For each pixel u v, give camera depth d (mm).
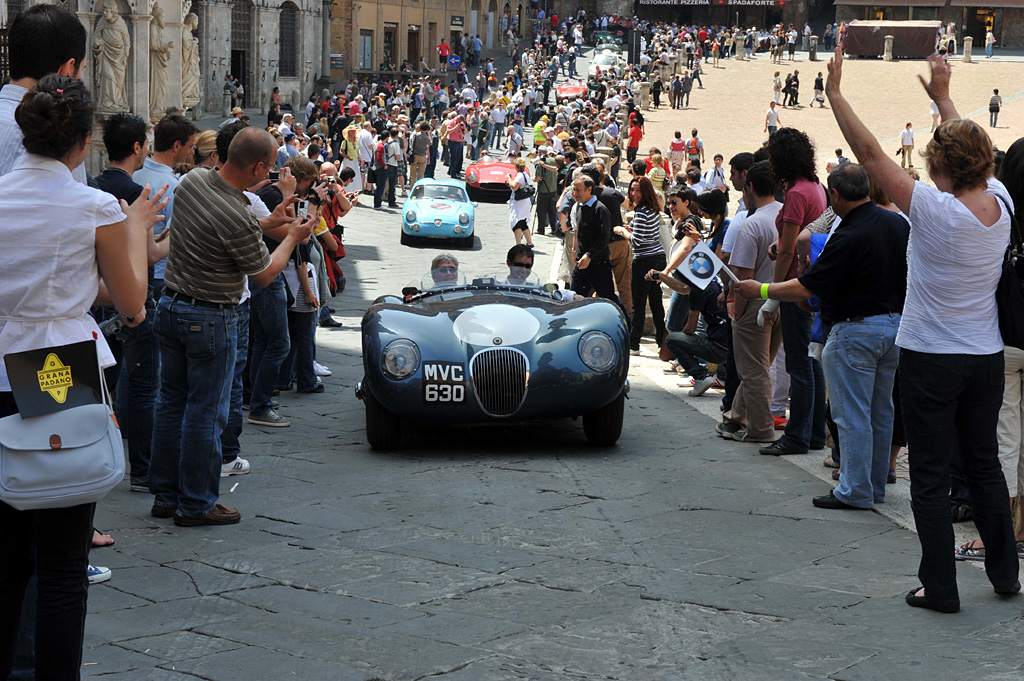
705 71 60062
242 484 6352
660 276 9156
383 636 4039
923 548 4305
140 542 5211
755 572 4793
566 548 5168
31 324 3184
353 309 14461
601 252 10836
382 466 6844
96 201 3240
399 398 6898
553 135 32125
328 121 36781
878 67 58156
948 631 4074
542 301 7898
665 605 4379
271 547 5164
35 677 3307
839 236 5684
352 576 4742
